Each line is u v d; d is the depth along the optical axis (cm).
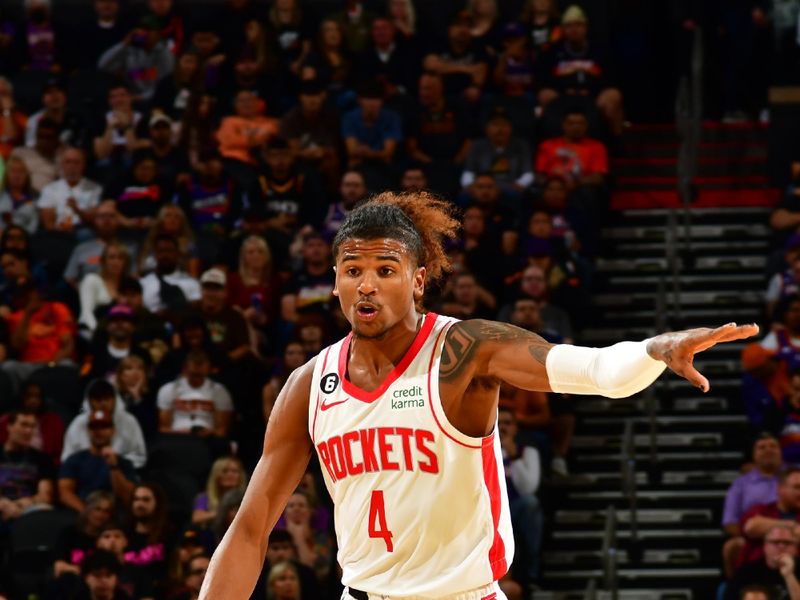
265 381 2814
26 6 3775
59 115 3441
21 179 3262
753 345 2673
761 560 2220
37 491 2514
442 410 830
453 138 3369
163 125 3306
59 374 2756
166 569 2331
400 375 841
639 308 3120
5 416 2611
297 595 2161
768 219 3378
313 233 3039
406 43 3603
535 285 2848
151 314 2795
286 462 895
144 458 2578
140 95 3659
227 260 3003
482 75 3519
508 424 2453
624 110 3781
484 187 3016
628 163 3531
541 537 2480
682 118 3294
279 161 3173
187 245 3031
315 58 3584
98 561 2181
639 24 3762
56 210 3241
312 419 871
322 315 2831
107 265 2959
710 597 2509
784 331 2752
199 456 2578
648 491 2695
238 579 885
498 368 823
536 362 809
